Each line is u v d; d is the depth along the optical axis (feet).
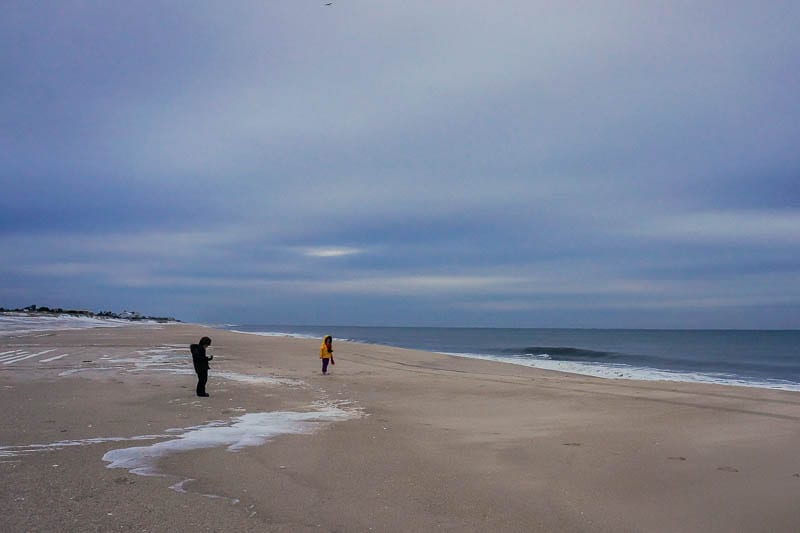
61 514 16.25
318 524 16.02
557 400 43.04
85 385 47.21
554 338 312.09
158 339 128.47
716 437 28.58
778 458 24.06
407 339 271.49
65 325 228.84
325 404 40.78
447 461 23.53
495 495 18.97
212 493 18.65
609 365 98.58
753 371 89.81
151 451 24.39
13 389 43.88
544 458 24.09
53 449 24.47
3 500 17.43
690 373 84.58
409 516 16.83
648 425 32.17
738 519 16.84
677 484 20.33
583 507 17.84
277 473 21.30
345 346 118.11
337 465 22.67
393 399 43.83
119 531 15.05
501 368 81.87
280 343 122.72
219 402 40.32
